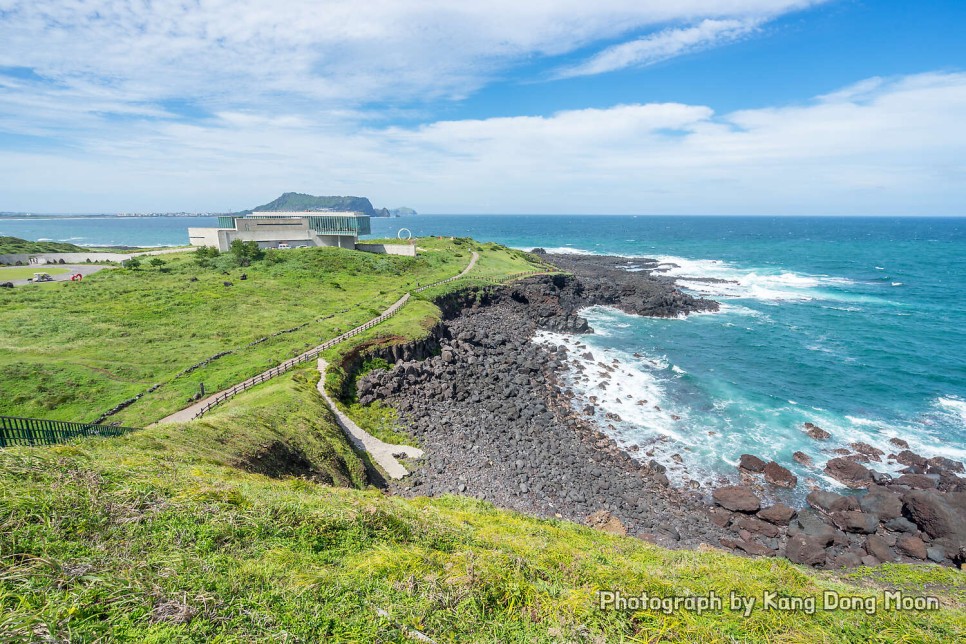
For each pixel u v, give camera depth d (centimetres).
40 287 5728
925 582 1859
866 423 3897
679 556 1714
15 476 1066
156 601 793
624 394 4519
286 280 6662
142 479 1251
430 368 4400
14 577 760
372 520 1282
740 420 3988
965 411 4072
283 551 1055
